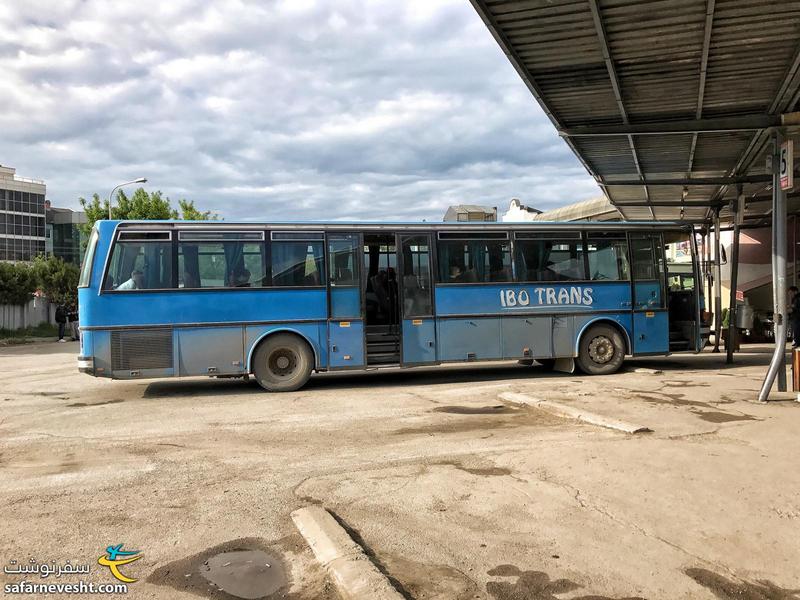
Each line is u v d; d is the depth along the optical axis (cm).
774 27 734
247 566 406
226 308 1148
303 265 1183
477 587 368
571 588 366
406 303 1230
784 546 417
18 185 7712
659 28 737
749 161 1301
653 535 438
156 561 415
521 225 1291
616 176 1497
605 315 1320
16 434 806
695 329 1386
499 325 1269
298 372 1174
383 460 650
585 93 940
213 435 788
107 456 687
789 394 982
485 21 713
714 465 589
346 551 407
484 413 900
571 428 780
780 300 955
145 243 1131
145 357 1119
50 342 3012
